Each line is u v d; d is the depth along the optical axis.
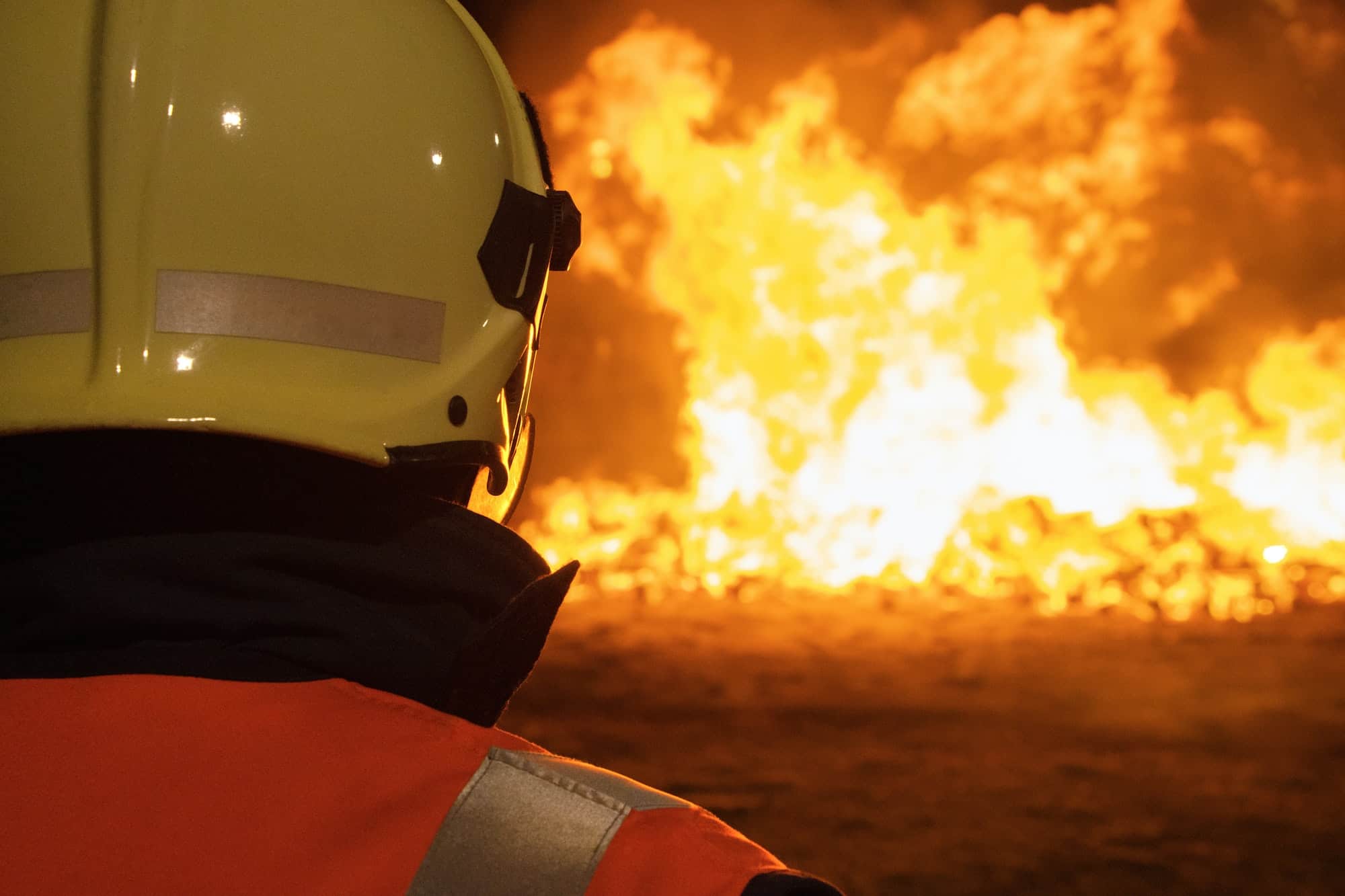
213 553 0.75
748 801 6.08
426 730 0.71
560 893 0.64
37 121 0.86
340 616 0.75
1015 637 10.19
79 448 0.81
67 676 0.74
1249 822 5.75
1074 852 5.38
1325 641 9.87
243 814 0.67
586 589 12.89
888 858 5.31
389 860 0.66
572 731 7.36
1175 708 7.84
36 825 0.67
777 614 11.34
